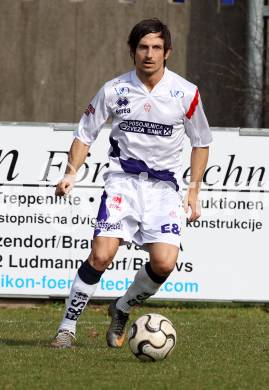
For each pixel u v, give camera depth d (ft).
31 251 114.83
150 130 73.26
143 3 166.61
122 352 74.84
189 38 165.99
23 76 167.22
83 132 75.31
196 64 165.89
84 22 167.22
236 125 164.66
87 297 75.41
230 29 164.96
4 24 167.02
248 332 92.53
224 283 115.65
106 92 73.56
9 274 114.73
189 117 74.02
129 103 73.15
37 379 63.46
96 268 74.23
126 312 77.05
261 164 115.34
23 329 92.12
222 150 115.03
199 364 70.08
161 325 70.33
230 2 164.86
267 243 115.65
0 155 114.62
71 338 76.43
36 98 167.32
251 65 161.58
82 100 167.63
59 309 115.24
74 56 167.22
